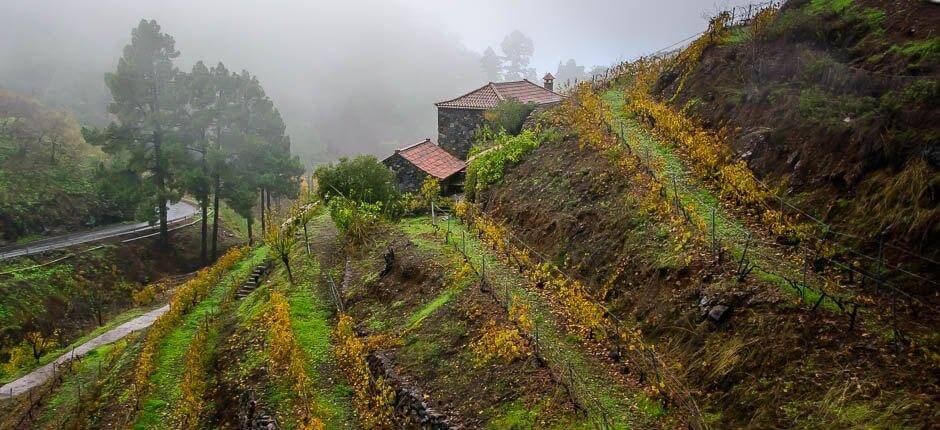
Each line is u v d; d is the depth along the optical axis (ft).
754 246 38.63
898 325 28.78
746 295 33.65
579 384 35.22
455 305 48.24
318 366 50.55
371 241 71.56
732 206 44.65
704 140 53.36
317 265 73.41
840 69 45.09
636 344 36.88
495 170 73.51
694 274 37.70
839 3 52.90
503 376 38.55
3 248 117.60
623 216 47.14
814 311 30.63
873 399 25.75
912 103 37.27
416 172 87.81
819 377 27.78
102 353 78.64
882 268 32.30
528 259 52.29
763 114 49.90
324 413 43.47
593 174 55.83
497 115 100.53
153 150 134.72
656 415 31.48
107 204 151.43
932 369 25.84
